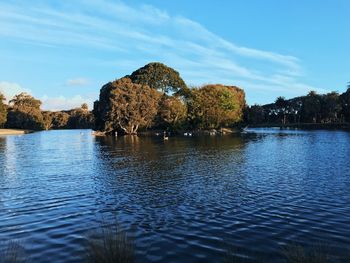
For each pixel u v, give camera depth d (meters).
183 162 44.41
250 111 165.50
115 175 35.25
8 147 74.56
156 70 154.75
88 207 22.70
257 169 37.31
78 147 72.62
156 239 16.44
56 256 14.53
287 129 170.88
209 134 120.56
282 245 15.36
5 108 166.75
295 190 26.47
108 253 11.55
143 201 24.09
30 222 19.50
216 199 24.17
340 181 29.64
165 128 130.38
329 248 14.80
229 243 15.73
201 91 135.12
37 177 34.59
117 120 121.31
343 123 177.88
